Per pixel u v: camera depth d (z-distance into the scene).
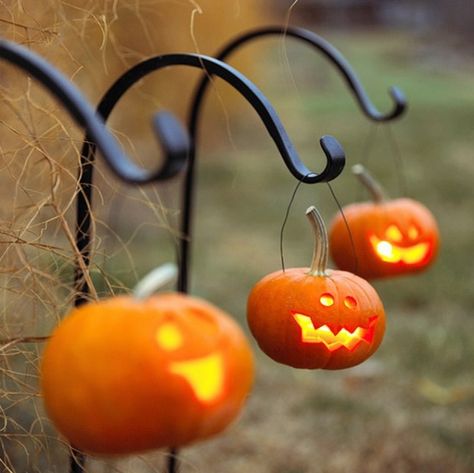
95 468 2.70
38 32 1.96
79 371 1.06
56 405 1.08
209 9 7.82
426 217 2.22
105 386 1.05
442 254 5.92
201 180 8.58
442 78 17.19
